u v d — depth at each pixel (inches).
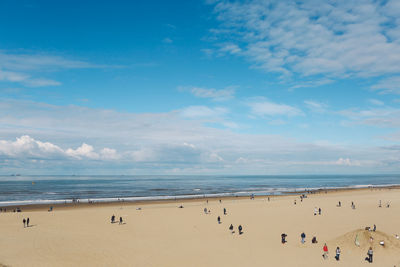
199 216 2529.5
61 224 2103.8
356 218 2346.2
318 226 2043.6
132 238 1747.0
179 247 1556.3
